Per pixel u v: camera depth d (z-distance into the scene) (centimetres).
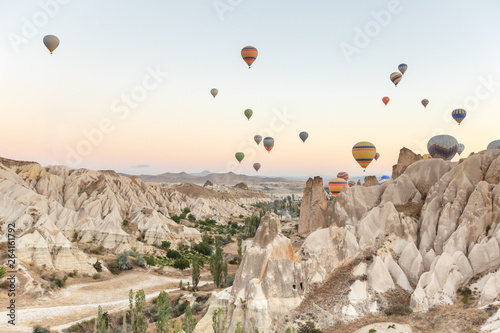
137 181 18000
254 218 15212
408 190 5656
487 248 4369
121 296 7188
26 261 7206
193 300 6256
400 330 3850
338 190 8762
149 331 5322
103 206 12588
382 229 5072
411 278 4603
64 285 7100
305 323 4209
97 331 4859
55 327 5288
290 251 4628
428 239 4884
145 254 10462
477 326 3675
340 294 4472
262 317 4225
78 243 9856
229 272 9200
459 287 4303
